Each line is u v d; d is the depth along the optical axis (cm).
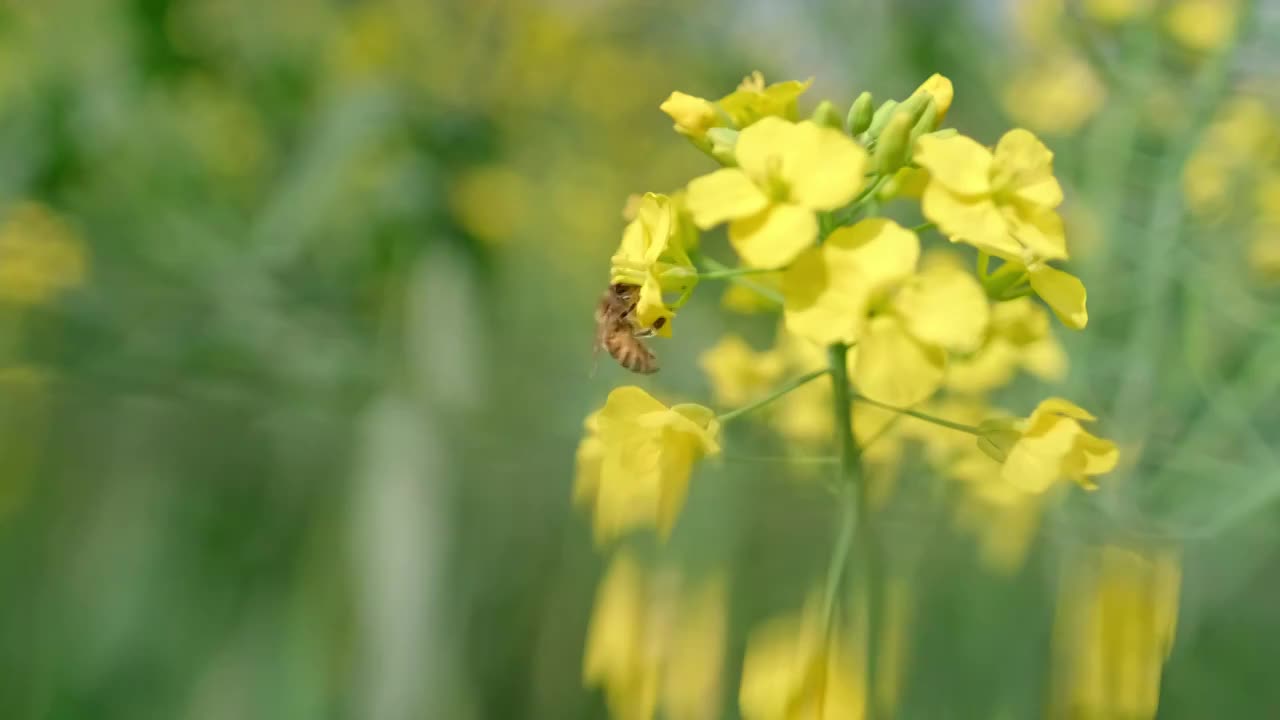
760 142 38
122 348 62
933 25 73
